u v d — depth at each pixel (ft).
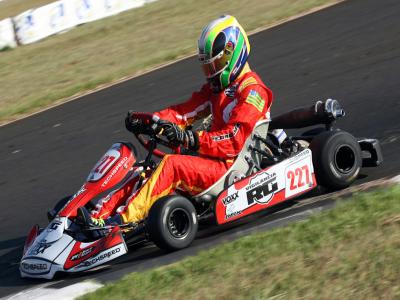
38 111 103.50
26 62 136.67
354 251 37.58
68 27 161.07
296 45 106.32
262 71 97.76
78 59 131.03
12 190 74.13
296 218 46.96
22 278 48.49
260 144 53.36
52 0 204.54
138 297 37.37
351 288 34.35
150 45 130.00
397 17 106.83
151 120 50.21
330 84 85.81
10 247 57.36
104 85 110.32
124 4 169.17
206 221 51.62
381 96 77.46
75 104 102.68
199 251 45.03
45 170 78.59
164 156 49.49
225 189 49.21
